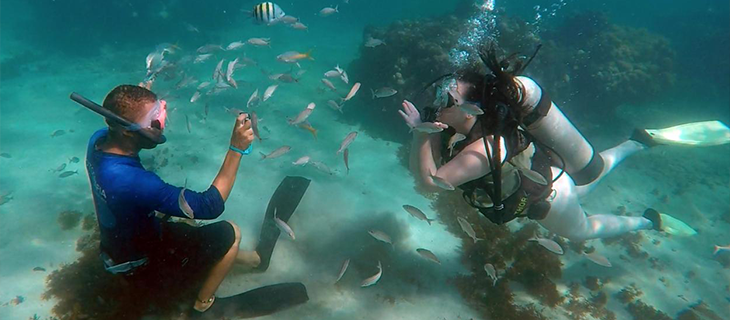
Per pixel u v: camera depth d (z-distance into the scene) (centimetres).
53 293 357
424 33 891
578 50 1113
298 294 373
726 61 1530
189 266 310
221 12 1898
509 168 312
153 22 1577
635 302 472
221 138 725
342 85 1071
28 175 566
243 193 538
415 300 409
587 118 1066
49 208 488
